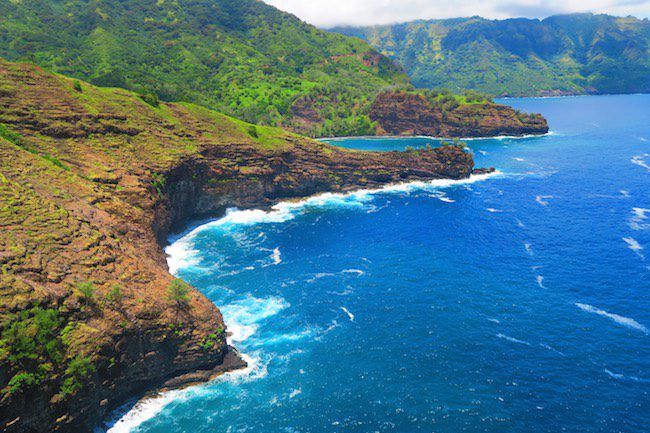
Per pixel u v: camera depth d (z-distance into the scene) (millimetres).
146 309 53875
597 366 58281
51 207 62531
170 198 104812
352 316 71250
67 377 43812
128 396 53000
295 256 95312
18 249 50312
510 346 62875
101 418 49031
